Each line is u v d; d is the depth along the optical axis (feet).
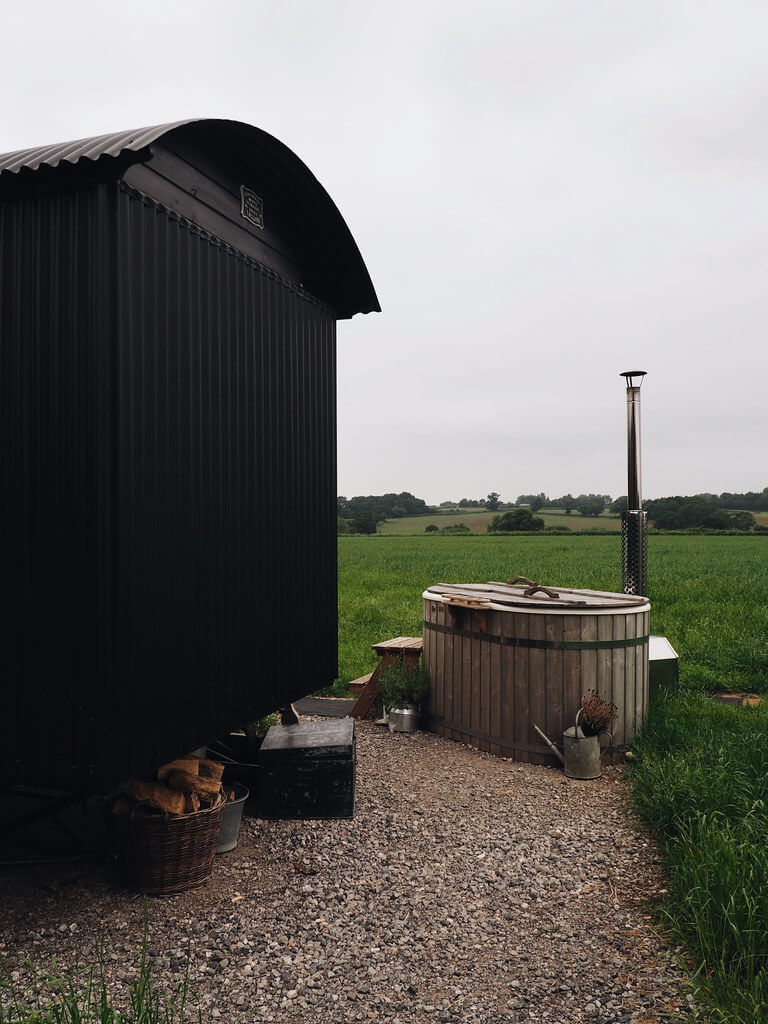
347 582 71.67
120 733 11.30
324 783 16.34
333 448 19.86
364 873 13.82
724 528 291.58
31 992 9.90
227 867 14.01
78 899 12.64
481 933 11.79
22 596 11.51
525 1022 9.60
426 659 23.99
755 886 11.11
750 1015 9.14
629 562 27.81
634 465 27.71
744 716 23.63
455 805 17.34
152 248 12.03
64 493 11.17
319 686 18.78
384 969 10.75
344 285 19.48
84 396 10.98
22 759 11.58
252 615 15.34
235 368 14.69
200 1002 9.88
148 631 11.91
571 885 13.44
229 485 14.40
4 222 11.64
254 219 15.57
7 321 11.57
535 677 20.38
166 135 12.55
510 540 204.54
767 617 42.80
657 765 17.43
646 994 10.15
